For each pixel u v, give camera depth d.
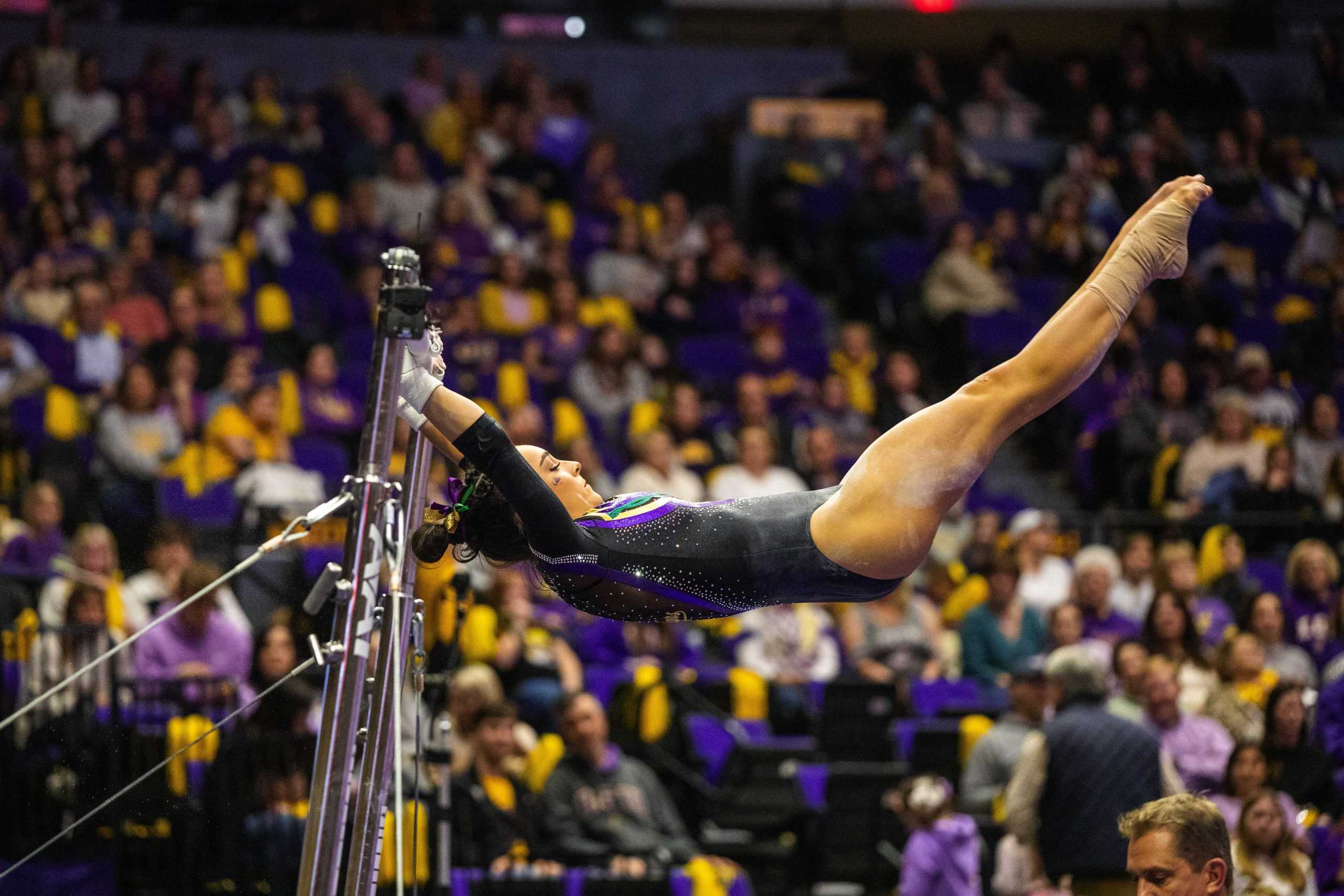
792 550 9.90
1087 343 9.98
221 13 48.31
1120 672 22.56
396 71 47.97
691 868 20.59
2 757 19.30
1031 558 29.41
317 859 9.82
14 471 28.11
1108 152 46.38
